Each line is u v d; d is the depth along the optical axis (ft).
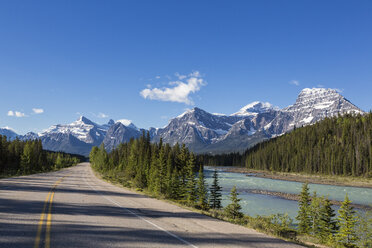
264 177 377.50
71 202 47.03
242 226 34.71
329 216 83.41
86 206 42.98
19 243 20.17
